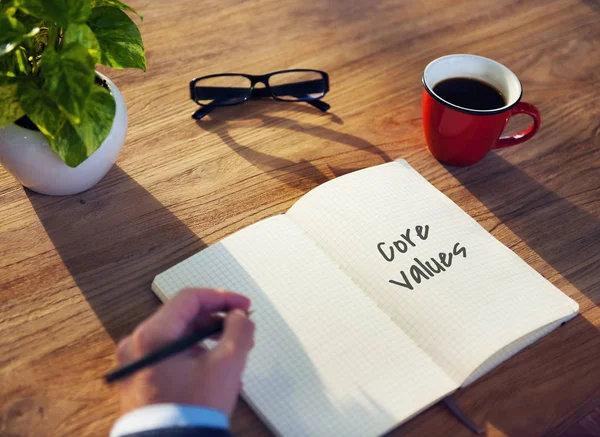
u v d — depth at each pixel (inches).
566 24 51.2
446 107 36.1
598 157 41.3
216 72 44.1
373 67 45.8
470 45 48.4
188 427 21.2
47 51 28.4
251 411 28.2
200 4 48.8
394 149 40.8
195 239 34.9
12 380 29.0
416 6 51.1
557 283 34.3
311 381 28.2
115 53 33.2
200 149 39.5
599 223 37.4
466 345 29.6
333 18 49.1
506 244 35.8
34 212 35.3
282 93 42.9
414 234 34.2
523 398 29.6
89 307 31.7
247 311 26.8
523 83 45.9
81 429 27.7
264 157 39.4
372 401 27.7
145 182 37.4
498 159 40.5
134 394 22.9
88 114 29.8
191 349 24.9
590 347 31.7
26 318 31.0
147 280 33.0
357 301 31.2
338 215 34.6
